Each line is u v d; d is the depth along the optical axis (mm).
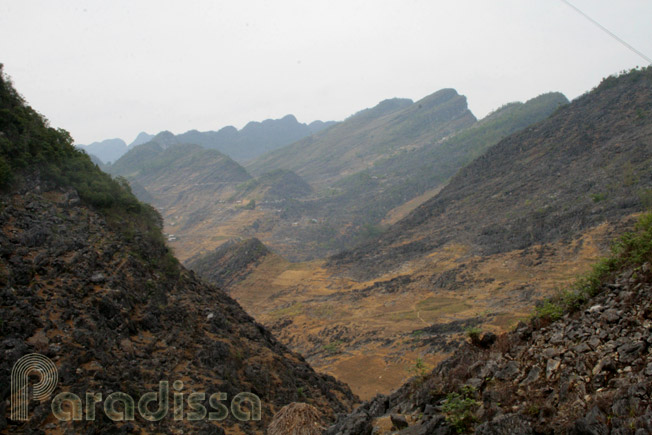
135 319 21047
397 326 62156
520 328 11133
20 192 23375
